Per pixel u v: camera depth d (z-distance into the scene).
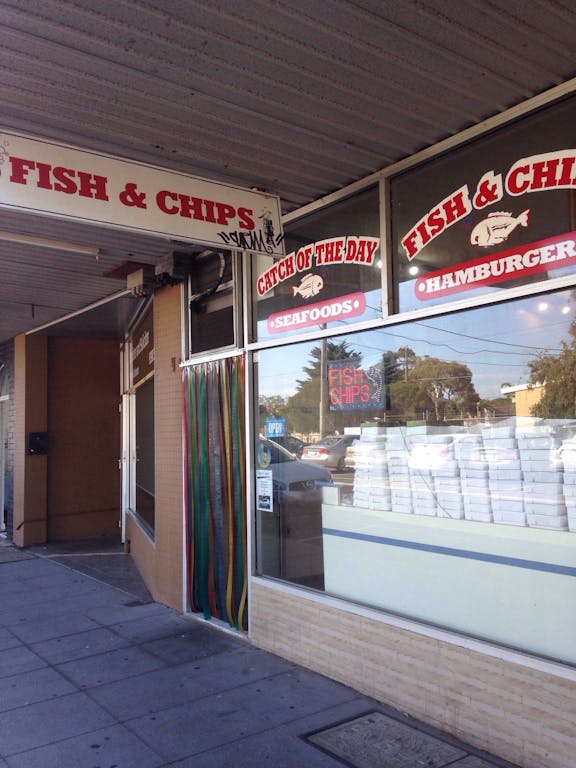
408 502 4.43
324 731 4.02
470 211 4.12
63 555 10.03
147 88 3.51
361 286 4.82
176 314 6.94
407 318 4.43
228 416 6.09
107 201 3.82
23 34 3.02
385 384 4.64
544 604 3.62
